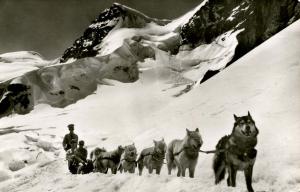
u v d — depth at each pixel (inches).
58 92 3939.5
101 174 435.8
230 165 323.9
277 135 514.9
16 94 3791.8
